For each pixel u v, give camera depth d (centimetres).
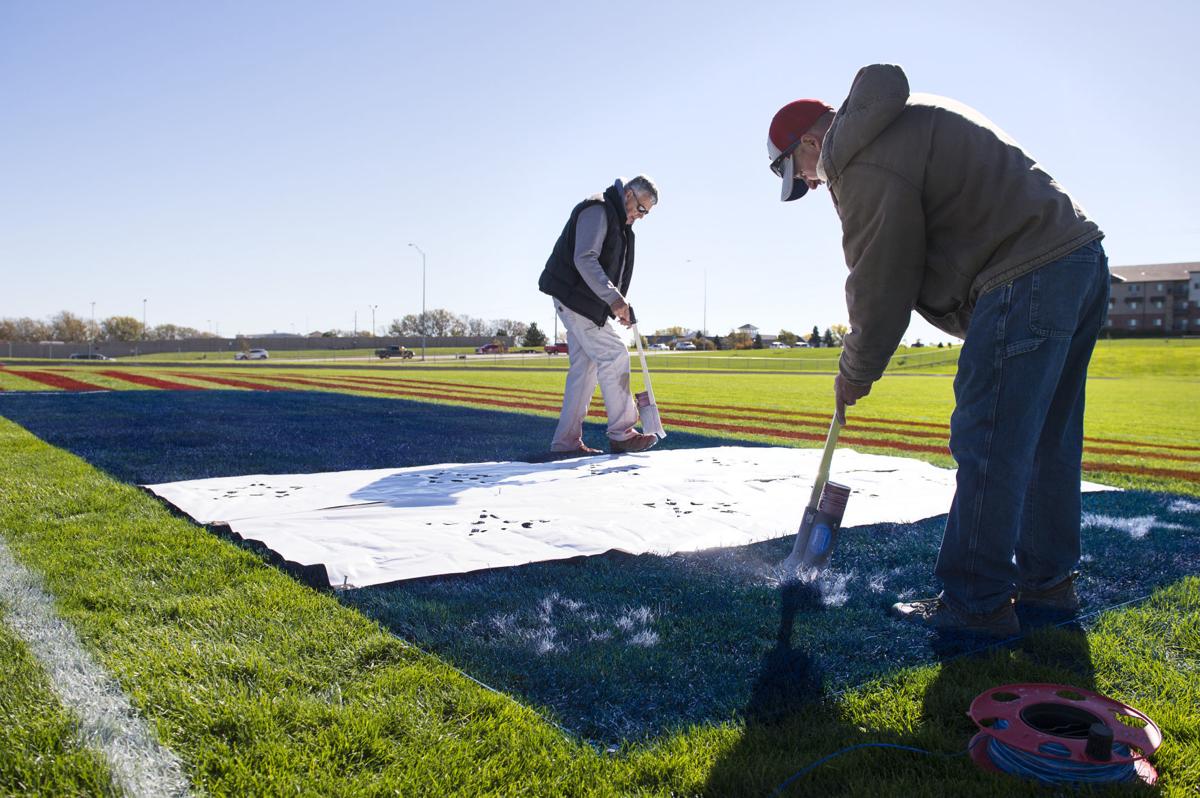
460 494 441
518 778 159
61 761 156
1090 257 246
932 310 282
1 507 382
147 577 277
